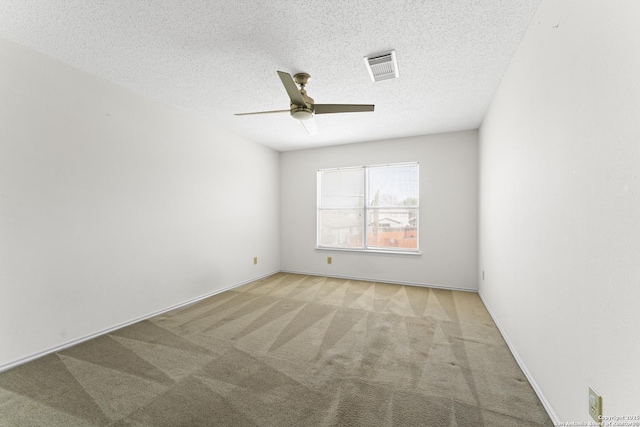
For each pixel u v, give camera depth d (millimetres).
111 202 2533
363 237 4574
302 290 3904
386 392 1664
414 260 4191
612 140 959
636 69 838
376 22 1747
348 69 2311
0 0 1559
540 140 1604
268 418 1449
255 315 2941
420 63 2221
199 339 2373
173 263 3125
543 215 1564
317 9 1636
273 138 4336
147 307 2840
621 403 911
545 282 1534
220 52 2086
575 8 1208
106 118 2496
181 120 3225
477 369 1910
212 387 1712
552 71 1443
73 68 2271
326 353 2135
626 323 887
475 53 2082
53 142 2146
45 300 2100
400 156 4285
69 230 2240
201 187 3494
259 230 4605
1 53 1892
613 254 956
